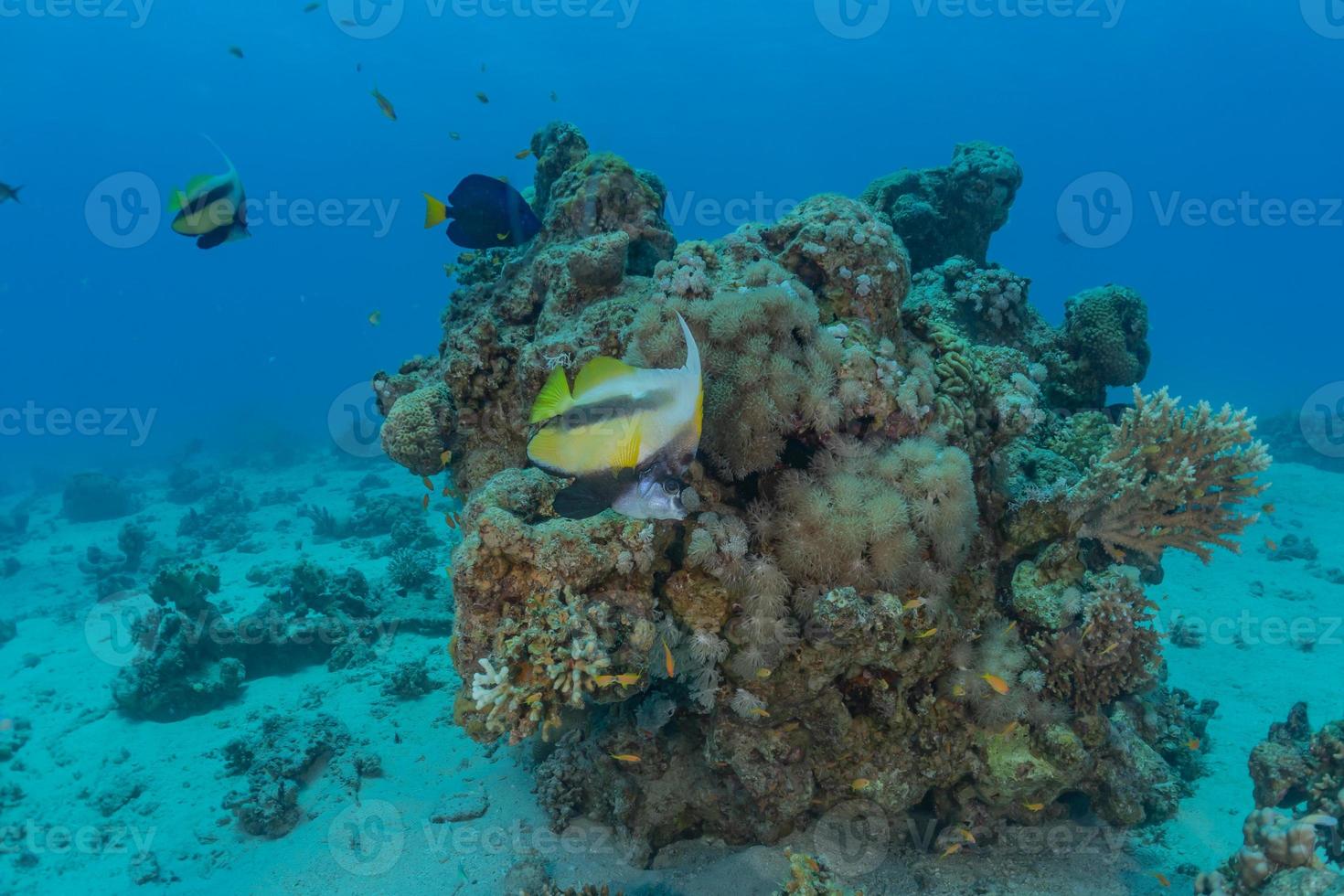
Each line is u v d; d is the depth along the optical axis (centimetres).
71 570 474
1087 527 158
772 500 145
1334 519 391
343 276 3027
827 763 149
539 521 142
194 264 2891
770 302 143
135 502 659
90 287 2777
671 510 90
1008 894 147
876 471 143
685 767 163
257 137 2567
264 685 267
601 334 159
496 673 121
